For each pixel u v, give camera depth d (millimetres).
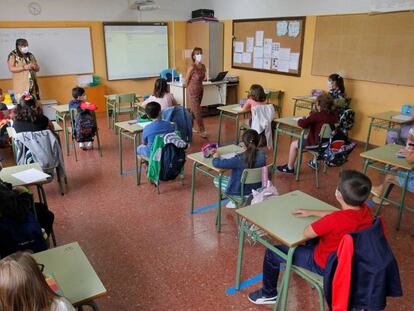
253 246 2850
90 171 4402
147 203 3582
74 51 6949
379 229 1591
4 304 1102
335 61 5684
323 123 3875
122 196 3738
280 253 1938
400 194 3809
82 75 7152
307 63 6160
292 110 6625
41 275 1180
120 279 2465
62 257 1629
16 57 5801
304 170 4484
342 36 5492
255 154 2758
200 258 2703
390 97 5082
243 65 7477
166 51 7996
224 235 3016
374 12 5004
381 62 5070
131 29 7418
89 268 1557
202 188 3930
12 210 1885
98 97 7211
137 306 2219
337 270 1548
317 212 2014
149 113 3693
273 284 2199
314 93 5863
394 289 1582
